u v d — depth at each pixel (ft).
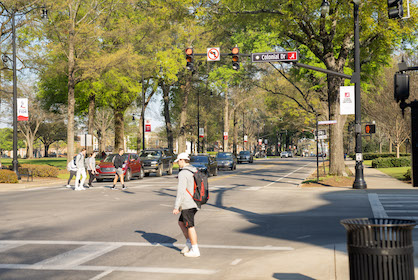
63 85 157.48
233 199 62.23
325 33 90.33
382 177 103.14
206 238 34.94
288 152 385.29
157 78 171.32
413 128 17.90
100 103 168.04
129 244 32.48
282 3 86.43
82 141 108.37
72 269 25.43
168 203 57.98
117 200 61.46
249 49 152.76
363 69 106.73
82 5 145.07
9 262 27.12
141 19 158.30
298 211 50.19
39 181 97.35
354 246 15.64
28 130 308.81
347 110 74.64
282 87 164.25
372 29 81.41
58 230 38.27
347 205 54.95
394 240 15.17
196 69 183.62
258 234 36.60
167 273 24.50
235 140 274.98
